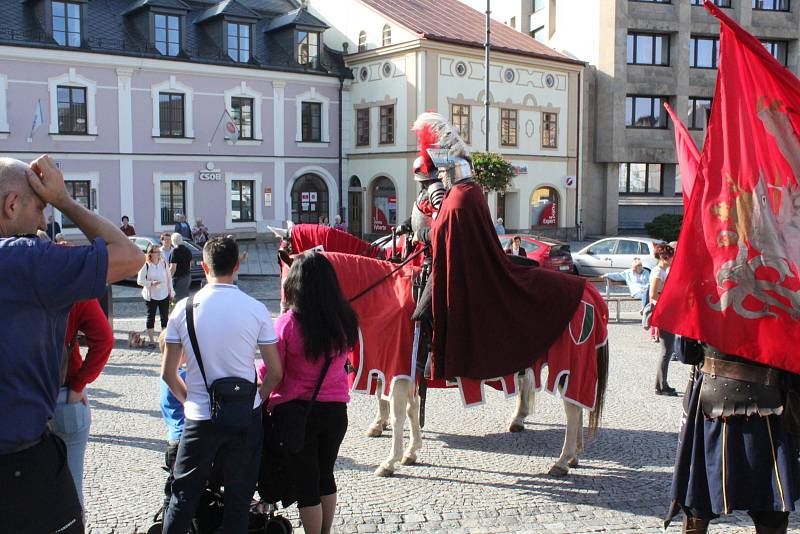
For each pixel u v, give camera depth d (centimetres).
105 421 809
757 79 425
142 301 1930
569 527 551
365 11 3559
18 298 275
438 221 614
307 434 458
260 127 3391
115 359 1162
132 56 3039
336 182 3634
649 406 918
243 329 414
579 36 4128
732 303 421
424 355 634
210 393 406
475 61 3450
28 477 283
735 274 421
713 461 428
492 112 3525
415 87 3316
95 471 648
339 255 643
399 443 655
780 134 425
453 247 606
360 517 561
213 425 405
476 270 611
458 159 634
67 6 2934
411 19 3509
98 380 1011
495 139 3547
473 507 586
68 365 431
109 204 3050
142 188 3122
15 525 281
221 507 446
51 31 2894
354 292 639
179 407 467
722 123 432
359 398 947
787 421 422
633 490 630
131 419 818
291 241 690
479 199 617
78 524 301
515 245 2058
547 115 3744
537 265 693
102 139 3016
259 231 3422
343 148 3641
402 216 3412
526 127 3666
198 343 409
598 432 804
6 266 273
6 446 276
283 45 3506
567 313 642
